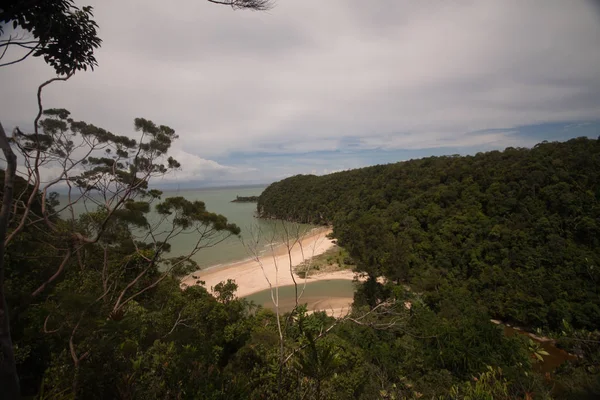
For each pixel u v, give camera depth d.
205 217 10.59
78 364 5.62
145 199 11.42
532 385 5.79
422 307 21.41
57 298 8.44
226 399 4.75
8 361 3.48
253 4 4.29
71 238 8.56
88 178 10.02
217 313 13.98
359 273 30.80
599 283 21.98
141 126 10.14
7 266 8.95
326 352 4.17
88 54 5.54
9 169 3.60
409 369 14.23
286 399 4.87
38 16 4.38
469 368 14.02
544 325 22.28
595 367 5.54
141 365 5.28
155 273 13.66
